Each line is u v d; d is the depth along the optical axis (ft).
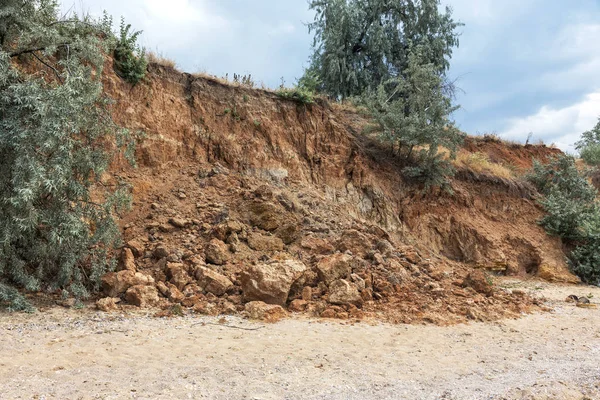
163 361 18.13
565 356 22.27
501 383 17.66
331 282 30.63
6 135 25.36
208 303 27.37
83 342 20.07
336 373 17.88
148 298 27.27
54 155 26.22
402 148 58.95
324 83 79.56
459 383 17.47
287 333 23.34
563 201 63.62
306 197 46.44
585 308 35.81
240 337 22.21
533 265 56.95
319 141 53.57
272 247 36.24
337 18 77.46
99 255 29.50
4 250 26.45
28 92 25.82
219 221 37.09
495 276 52.37
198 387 15.60
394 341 23.03
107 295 28.17
